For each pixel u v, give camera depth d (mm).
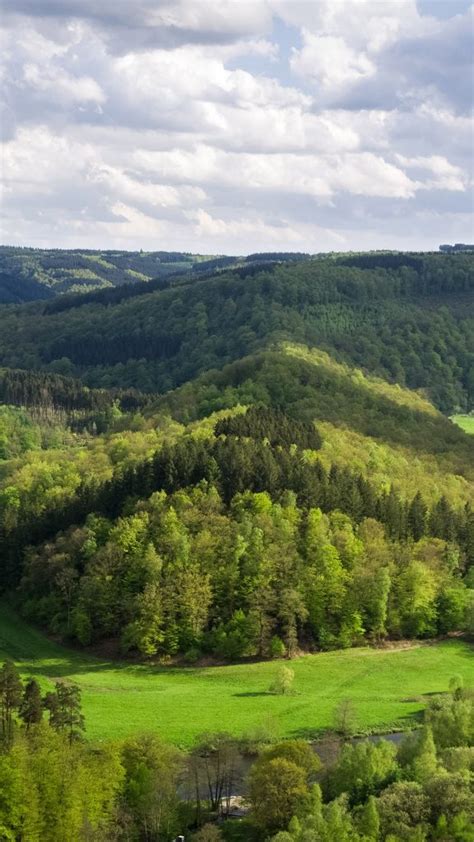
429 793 101812
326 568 174625
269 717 131875
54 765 100312
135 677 156250
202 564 172750
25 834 94750
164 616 165000
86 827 96562
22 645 171250
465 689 137500
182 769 115688
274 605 167750
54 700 117062
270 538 177500
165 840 103625
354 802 105750
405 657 169750
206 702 144125
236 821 108188
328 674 158750
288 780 105188
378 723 136875
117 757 106562
